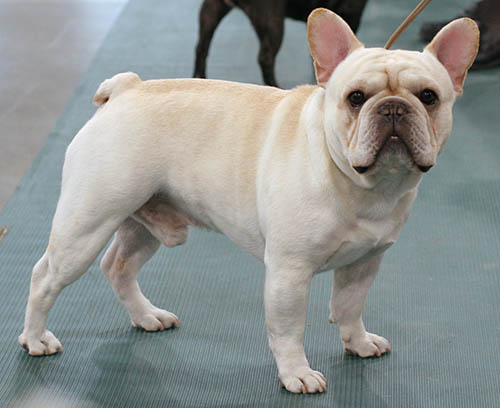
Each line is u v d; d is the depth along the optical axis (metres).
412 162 1.96
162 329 2.83
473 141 4.48
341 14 5.00
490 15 5.67
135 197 2.40
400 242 3.47
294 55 5.81
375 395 2.45
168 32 6.12
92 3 6.84
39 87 5.19
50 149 4.32
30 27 6.25
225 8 4.89
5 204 3.78
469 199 3.84
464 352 2.68
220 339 2.77
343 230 2.19
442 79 2.00
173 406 2.41
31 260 3.28
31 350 2.63
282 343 2.40
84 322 2.87
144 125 2.38
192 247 3.43
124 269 2.75
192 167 2.38
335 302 2.56
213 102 2.39
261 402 2.42
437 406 2.40
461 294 3.05
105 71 5.34
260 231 2.35
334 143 2.05
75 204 2.41
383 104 1.91
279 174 2.21
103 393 2.47
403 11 6.61
